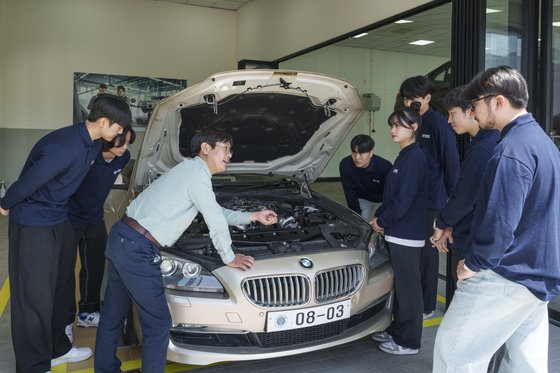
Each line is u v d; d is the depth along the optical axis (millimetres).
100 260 3004
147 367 2074
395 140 2645
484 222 1584
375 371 2541
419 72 5012
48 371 2328
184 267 2244
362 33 5684
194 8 9398
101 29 8836
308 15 6820
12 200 2117
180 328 2172
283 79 2674
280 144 3367
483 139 2188
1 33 8273
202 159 2174
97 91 8891
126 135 2488
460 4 3490
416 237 2605
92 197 2725
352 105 3012
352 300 2361
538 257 1592
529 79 3451
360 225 2953
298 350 2246
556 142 3393
